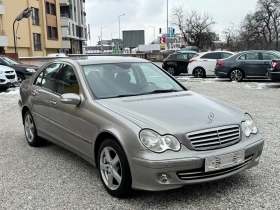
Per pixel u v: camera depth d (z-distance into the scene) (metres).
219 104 4.26
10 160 5.05
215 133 3.49
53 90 5.02
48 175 4.42
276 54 15.15
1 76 13.23
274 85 14.05
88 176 4.35
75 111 4.27
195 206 3.47
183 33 59.78
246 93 11.73
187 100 4.21
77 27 60.91
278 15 52.88
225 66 15.88
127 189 3.54
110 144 3.65
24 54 37.75
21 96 6.09
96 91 4.30
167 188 3.31
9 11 34.03
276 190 3.80
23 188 4.03
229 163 3.46
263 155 4.95
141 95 4.38
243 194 3.71
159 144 3.32
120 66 4.88
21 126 7.32
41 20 41.47
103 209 3.46
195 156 3.31
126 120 3.56
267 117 7.63
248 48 54.00
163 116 3.63
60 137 4.75
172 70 20.36
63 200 3.69
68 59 5.04
